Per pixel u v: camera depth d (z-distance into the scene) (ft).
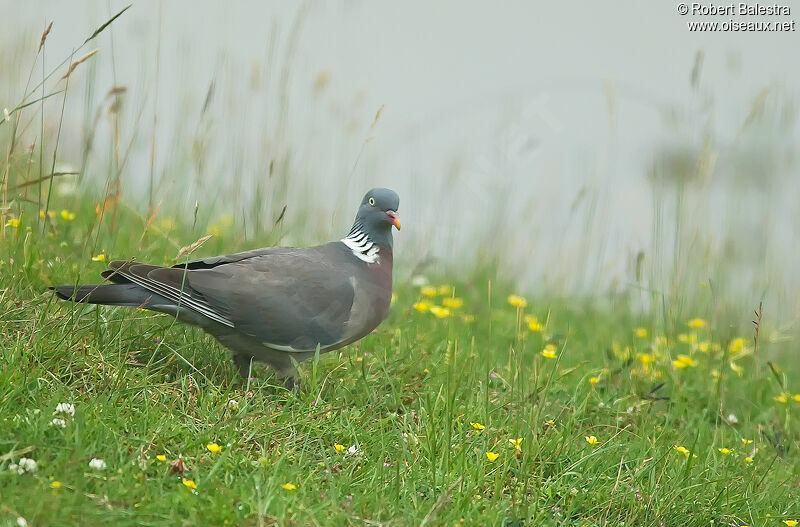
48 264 34.17
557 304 47.60
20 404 26.50
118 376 28.25
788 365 45.60
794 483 31.96
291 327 30.27
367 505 25.38
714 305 44.91
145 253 37.83
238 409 28.48
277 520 23.40
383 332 37.24
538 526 26.02
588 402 34.45
